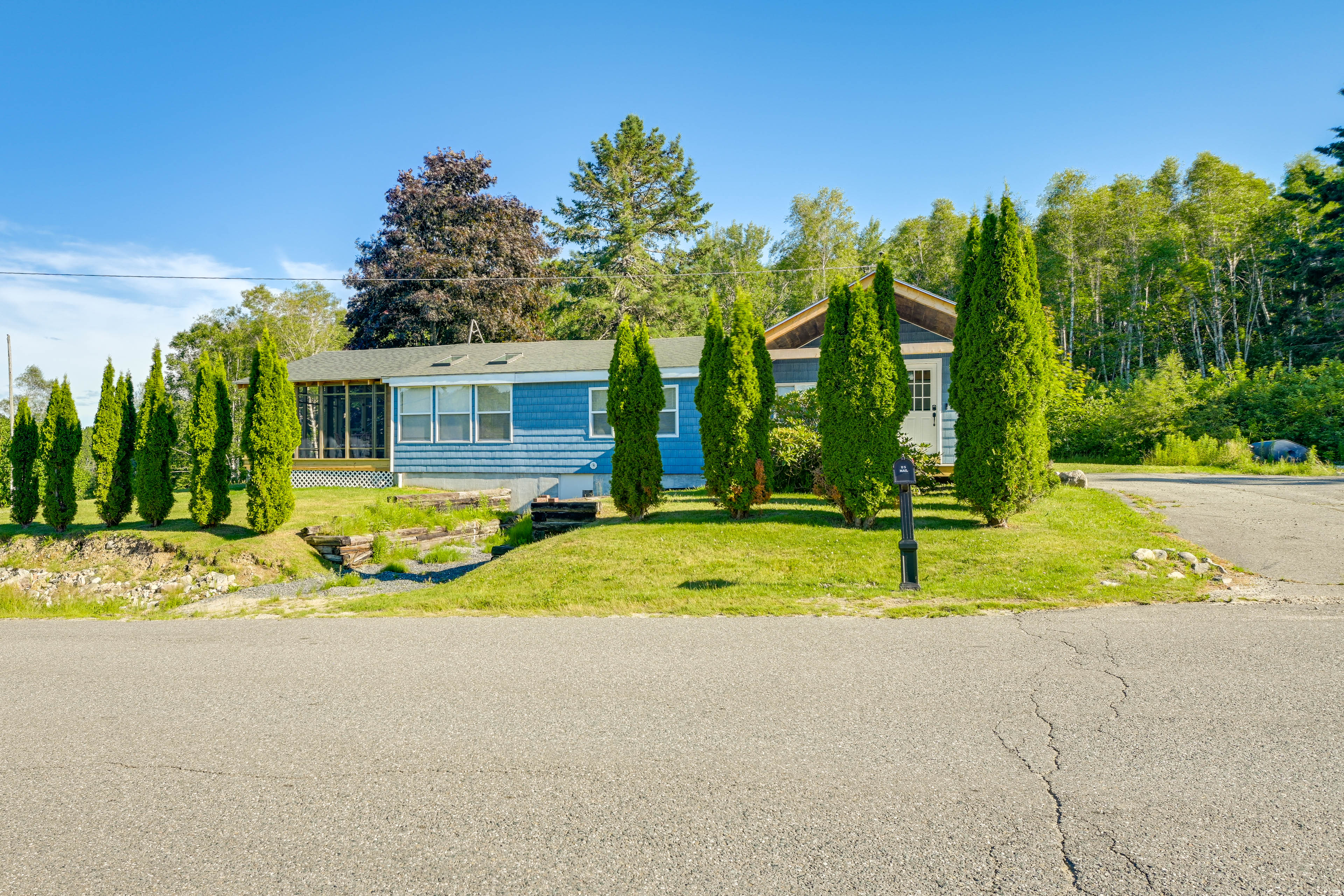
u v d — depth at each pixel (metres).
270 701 4.87
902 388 10.85
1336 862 2.72
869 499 10.55
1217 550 8.82
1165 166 52.72
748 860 2.83
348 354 25.31
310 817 3.26
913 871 2.72
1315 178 35.69
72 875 2.84
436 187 37.22
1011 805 3.20
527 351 22.94
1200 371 38.84
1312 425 23.62
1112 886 2.61
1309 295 38.31
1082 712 4.22
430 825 3.16
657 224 46.72
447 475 21.59
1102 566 8.17
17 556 14.97
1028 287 10.31
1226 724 3.99
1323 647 5.32
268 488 13.67
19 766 3.89
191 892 2.71
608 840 3.00
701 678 5.06
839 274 10.88
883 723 4.15
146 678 5.53
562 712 4.49
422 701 4.78
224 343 51.88
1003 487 10.17
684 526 11.43
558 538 11.93
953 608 6.89
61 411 15.60
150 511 14.64
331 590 11.59
